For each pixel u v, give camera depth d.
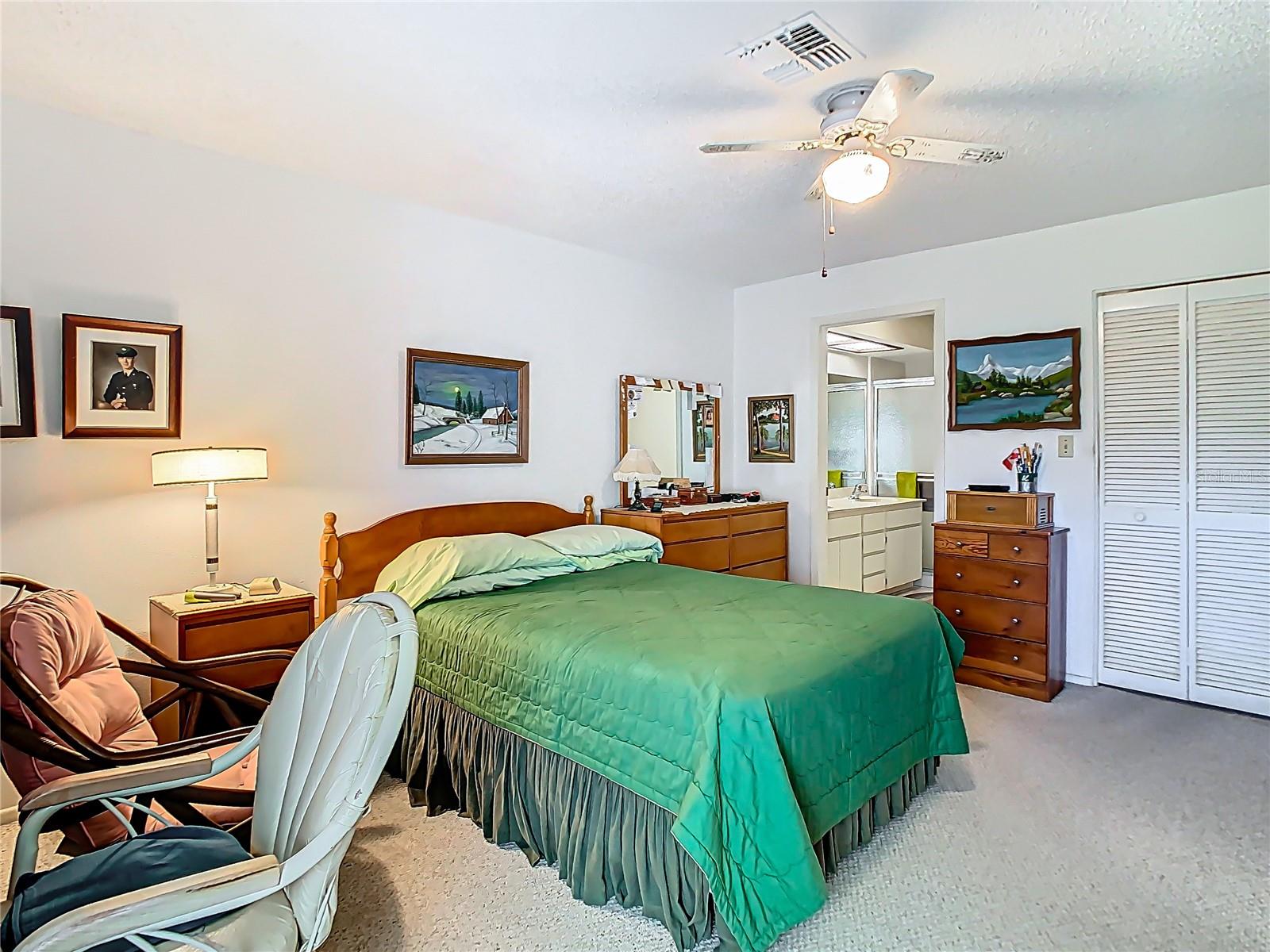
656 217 3.56
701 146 2.47
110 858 1.34
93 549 2.54
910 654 2.39
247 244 2.88
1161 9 1.83
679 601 2.70
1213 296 3.30
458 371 3.56
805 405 4.78
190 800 1.55
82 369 2.49
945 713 2.53
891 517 5.77
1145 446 3.52
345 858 2.19
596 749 1.98
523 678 2.22
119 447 2.60
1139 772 2.70
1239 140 2.64
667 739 1.83
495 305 3.72
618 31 1.94
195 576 2.78
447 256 3.52
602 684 2.00
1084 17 1.87
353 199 3.18
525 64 2.12
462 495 3.62
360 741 1.32
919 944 1.77
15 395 2.37
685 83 2.23
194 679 2.16
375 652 1.41
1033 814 2.39
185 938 1.13
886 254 4.27
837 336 5.50
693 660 1.95
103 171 2.54
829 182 2.22
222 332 2.82
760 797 1.70
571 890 2.02
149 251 2.65
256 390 2.92
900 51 2.04
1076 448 3.70
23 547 2.41
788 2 1.81
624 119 2.48
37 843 1.40
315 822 1.29
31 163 2.40
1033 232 3.79
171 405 2.68
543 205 3.39
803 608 2.57
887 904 1.92
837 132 2.20
